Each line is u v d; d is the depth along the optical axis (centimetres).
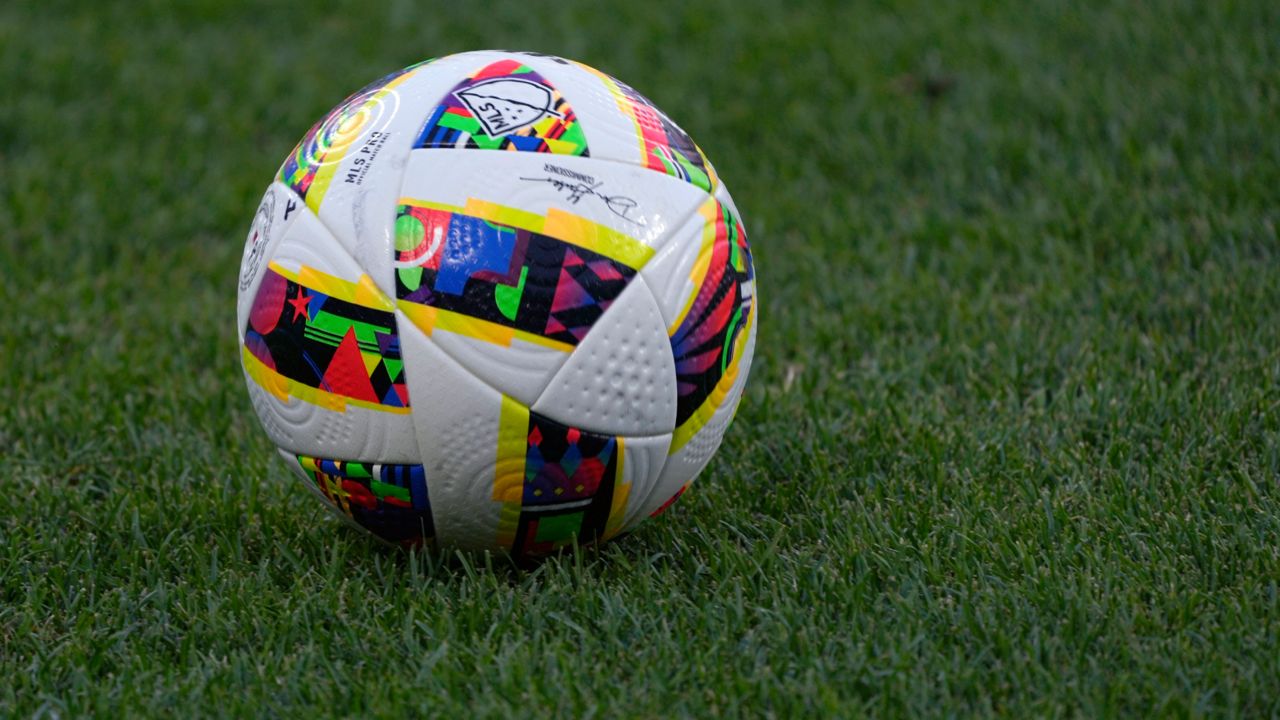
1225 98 611
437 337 261
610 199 267
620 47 786
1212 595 289
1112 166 566
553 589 294
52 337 468
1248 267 467
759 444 378
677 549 321
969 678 261
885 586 303
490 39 821
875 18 798
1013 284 487
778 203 579
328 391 273
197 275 537
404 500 281
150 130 693
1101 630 278
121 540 333
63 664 280
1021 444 370
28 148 666
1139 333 432
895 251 520
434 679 265
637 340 269
